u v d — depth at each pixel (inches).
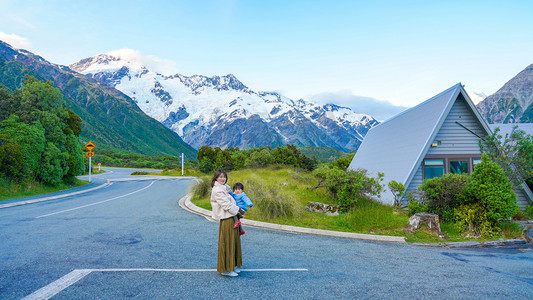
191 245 269.1
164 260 221.3
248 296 159.2
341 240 315.9
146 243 272.2
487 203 362.9
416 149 537.6
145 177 1672.0
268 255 247.1
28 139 724.0
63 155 832.3
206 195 598.9
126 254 233.9
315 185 610.2
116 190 885.8
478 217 364.5
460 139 547.8
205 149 2087.8
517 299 170.6
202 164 1995.6
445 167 539.5
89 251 239.9
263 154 1504.7
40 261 210.4
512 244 328.5
